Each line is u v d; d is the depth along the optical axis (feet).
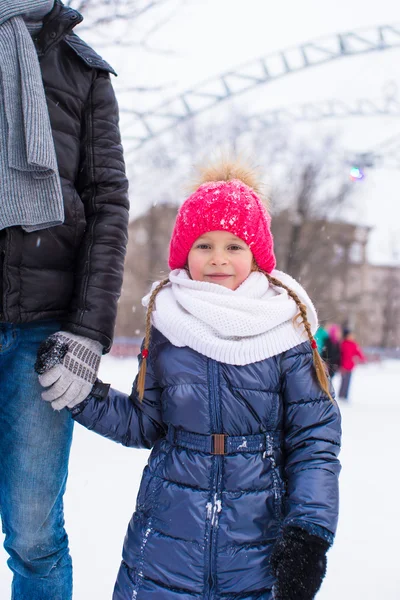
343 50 51.67
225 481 6.03
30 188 6.23
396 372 83.61
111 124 7.16
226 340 6.25
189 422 6.25
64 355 6.19
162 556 5.99
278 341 6.27
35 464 6.75
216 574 5.87
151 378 6.68
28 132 6.10
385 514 13.85
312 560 5.51
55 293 6.66
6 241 6.25
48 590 7.04
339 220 96.68
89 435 22.26
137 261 120.26
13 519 6.86
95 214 7.00
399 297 162.09
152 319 6.81
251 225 6.81
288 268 90.89
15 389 6.73
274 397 6.31
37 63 6.46
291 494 5.96
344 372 42.01
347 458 20.40
